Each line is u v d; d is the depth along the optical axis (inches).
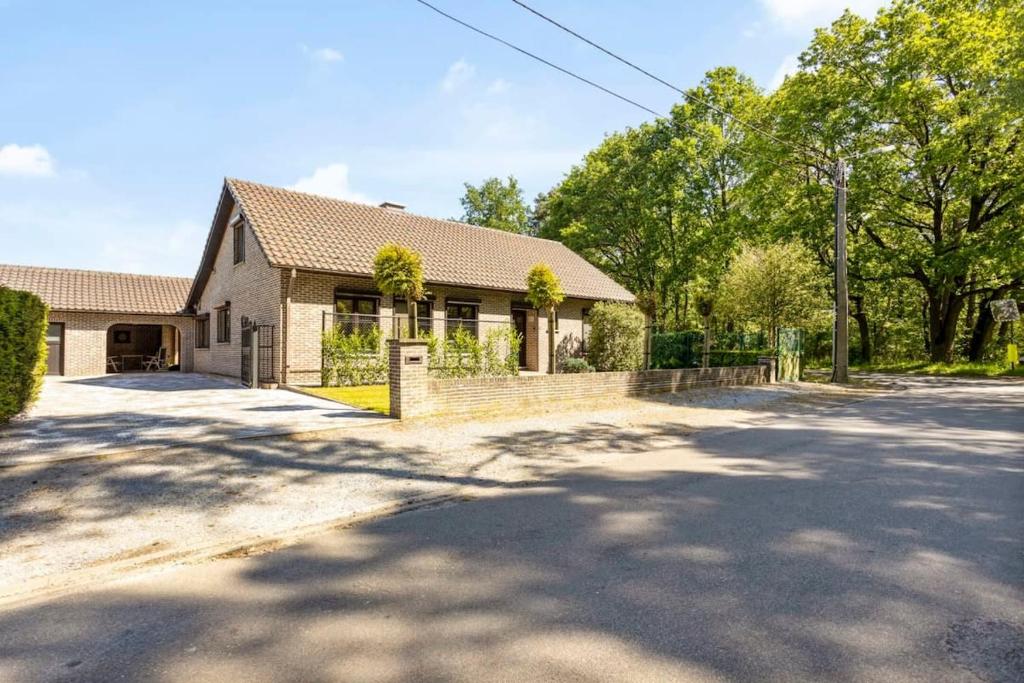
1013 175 861.8
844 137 996.6
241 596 135.9
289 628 119.3
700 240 1268.5
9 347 333.7
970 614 120.0
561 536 173.9
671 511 197.8
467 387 431.8
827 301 919.7
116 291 987.9
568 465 279.4
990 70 772.0
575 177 1563.7
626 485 236.5
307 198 775.7
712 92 1306.6
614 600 129.2
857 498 211.3
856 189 964.0
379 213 839.1
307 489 231.0
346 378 615.2
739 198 1258.0
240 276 757.9
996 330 1316.4
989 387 710.5
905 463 272.7
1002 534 170.1
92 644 114.0
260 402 482.3
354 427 357.4
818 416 457.4
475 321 753.0
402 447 311.9
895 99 869.2
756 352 810.2
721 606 125.0
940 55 837.2
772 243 1019.3
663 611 123.3
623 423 407.2
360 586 140.3
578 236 1451.8
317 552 165.3
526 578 142.8
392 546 169.0
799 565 147.6
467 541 171.6
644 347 837.8
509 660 104.9
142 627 120.8
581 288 912.3
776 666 101.0
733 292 913.5
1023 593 129.9
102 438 312.7
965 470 256.2
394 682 98.3
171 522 189.6
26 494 215.0
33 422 366.6
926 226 1034.1
